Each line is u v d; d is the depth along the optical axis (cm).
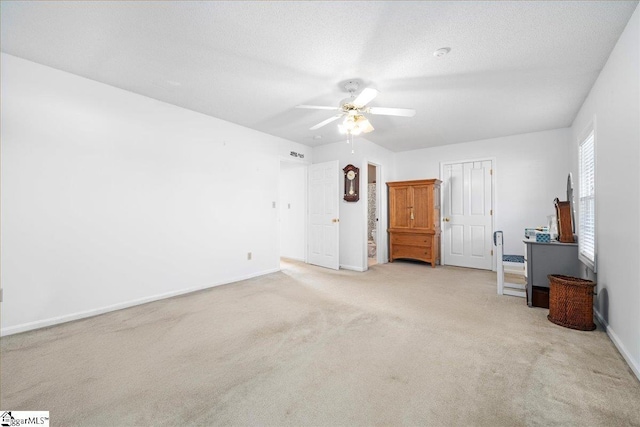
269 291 360
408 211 539
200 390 163
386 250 569
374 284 394
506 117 378
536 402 151
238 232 416
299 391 162
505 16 182
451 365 187
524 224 465
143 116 314
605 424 135
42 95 250
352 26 193
